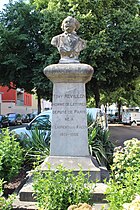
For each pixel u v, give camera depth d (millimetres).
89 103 36750
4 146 6301
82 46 6625
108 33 19422
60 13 19203
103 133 9828
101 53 18281
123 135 25297
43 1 23500
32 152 8258
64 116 6363
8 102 55000
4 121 36469
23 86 22609
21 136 8914
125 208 3465
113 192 3922
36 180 4648
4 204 4145
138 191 3988
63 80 6336
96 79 20391
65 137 6320
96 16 20672
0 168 5852
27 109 65188
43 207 4004
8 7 22203
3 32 20422
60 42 6582
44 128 10547
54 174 4547
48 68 6273
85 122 6352
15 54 21266
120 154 6180
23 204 5234
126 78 22156
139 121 48156
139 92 38344
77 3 20188
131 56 20172
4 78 22312
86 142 6309
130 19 20344
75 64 6312
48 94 22234
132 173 4949
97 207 4934
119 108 50875
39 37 21469
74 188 4055
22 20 21578
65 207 3955
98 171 5961
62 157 6215
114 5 22391
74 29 6711
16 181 7219
